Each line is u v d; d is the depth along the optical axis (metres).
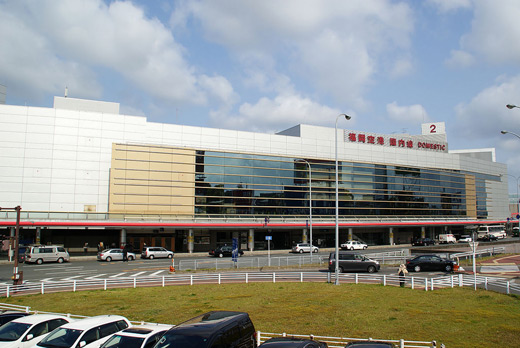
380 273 35.75
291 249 68.81
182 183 64.19
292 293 25.86
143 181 61.56
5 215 54.62
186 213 63.97
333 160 78.75
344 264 36.59
